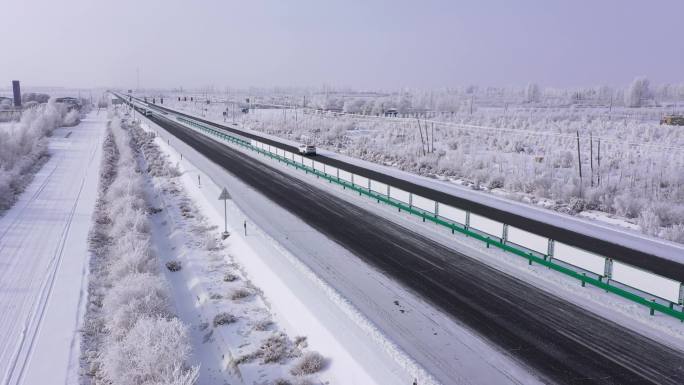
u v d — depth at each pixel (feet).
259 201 100.58
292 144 202.80
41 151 185.16
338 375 40.04
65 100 583.58
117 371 42.14
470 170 131.95
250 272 64.18
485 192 109.81
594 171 128.57
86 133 267.80
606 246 70.28
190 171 136.56
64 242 83.41
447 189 111.65
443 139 209.97
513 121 263.49
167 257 76.02
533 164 138.82
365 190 105.60
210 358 46.93
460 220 76.28
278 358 44.24
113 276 65.46
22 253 78.02
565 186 106.83
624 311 49.42
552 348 42.60
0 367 45.98
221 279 63.72
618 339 44.14
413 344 43.19
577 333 45.21
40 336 51.78
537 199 103.60
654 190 106.11
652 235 76.84
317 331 46.19
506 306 50.90
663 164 132.67
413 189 110.93
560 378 38.17
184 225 90.22
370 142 204.13
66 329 53.26
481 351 42.06
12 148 162.40
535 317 48.42
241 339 48.16
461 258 65.46
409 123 280.51
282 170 140.36
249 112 414.41
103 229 91.56
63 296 61.67
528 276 59.00
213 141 212.02
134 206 101.14
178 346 44.09
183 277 67.36
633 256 65.82
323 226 81.61
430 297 53.11
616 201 94.12
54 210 105.40
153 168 148.36
